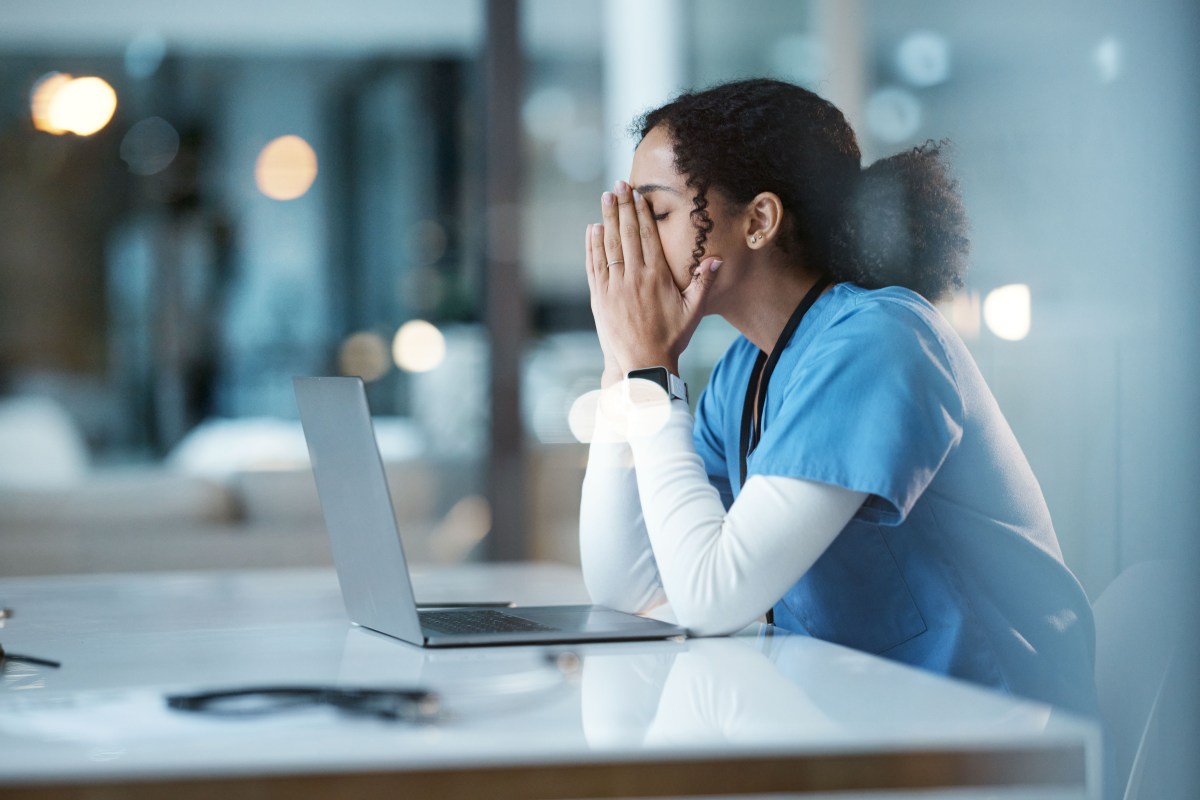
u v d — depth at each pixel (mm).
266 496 5727
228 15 7355
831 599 1920
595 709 1183
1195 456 2514
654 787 1033
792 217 2049
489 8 6781
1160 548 2453
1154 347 2592
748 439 2113
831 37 5191
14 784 979
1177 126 2645
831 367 1752
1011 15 3197
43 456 7188
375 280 7324
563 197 6789
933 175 2180
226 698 1227
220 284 7426
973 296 2781
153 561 5414
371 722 1132
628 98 6445
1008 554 1894
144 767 990
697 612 1683
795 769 1048
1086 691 1916
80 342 7422
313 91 7383
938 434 1739
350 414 1633
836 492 1699
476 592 2357
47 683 1368
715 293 2039
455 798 1017
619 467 2084
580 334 6840
